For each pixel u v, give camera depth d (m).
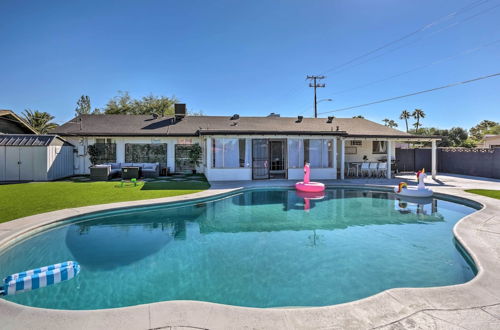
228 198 10.79
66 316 2.70
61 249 5.40
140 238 6.12
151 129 18.58
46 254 5.14
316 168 15.42
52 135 15.52
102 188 11.71
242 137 14.66
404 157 21.45
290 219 7.82
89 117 20.36
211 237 6.23
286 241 6.00
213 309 2.84
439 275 4.37
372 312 2.79
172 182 13.99
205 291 3.89
